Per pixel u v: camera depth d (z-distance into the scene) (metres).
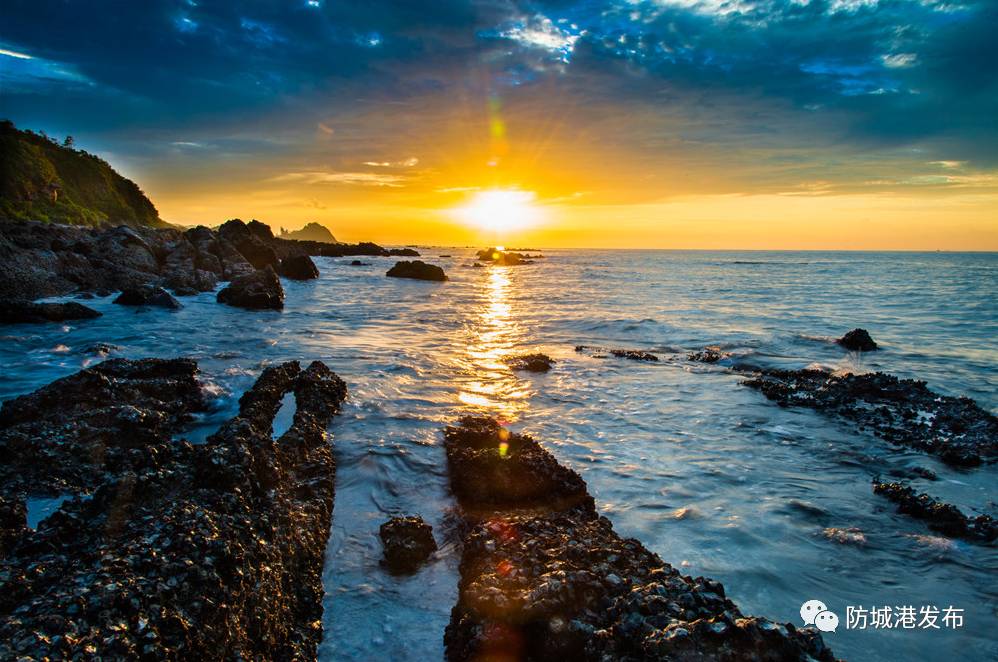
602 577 4.79
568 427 10.70
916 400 12.61
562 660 4.14
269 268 29.73
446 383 13.50
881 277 63.28
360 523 6.64
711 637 3.82
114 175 89.75
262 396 9.94
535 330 23.11
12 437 7.15
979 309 30.81
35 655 3.05
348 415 10.39
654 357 17.55
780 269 84.06
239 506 5.19
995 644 5.00
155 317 21.84
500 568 5.02
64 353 14.96
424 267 51.81
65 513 5.00
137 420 8.25
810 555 6.38
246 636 4.06
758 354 18.41
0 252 24.33
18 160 63.38
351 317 25.23
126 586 3.67
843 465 9.13
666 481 8.29
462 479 7.43
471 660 4.26
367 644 4.69
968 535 6.81
